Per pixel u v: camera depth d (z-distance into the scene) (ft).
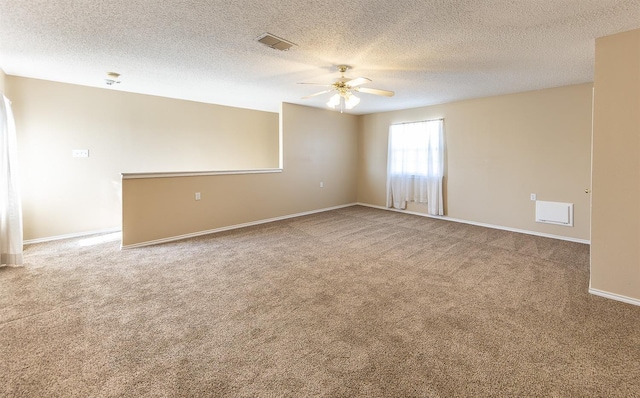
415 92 15.71
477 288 9.22
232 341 6.57
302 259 11.85
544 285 9.42
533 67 11.46
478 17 7.54
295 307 8.07
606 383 5.34
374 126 23.15
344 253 12.57
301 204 20.72
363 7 7.08
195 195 15.40
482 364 5.83
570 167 14.30
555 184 14.76
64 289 9.08
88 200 15.42
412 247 13.42
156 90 15.84
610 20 7.60
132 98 16.39
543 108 14.93
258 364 5.84
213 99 18.25
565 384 5.32
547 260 11.73
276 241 14.37
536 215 15.40
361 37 8.78
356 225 17.69
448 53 10.04
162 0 6.79
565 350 6.25
